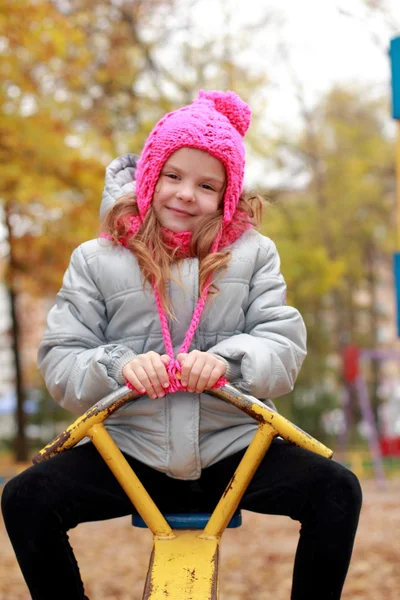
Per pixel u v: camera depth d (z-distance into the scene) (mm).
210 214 2012
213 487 1979
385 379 22859
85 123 10055
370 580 4434
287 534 6340
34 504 1775
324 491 1743
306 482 1764
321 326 17484
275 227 13891
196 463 1907
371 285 21000
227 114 2166
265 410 1788
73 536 6352
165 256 1962
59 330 1980
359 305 21031
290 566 5004
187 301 1970
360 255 18797
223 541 6035
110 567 5098
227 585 4539
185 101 10844
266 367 1869
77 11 10500
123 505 1884
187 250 2010
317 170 16172
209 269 1940
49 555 1781
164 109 10516
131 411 1935
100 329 2021
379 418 18797
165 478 1986
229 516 1778
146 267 1946
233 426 1962
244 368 1858
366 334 20875
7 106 8695
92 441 1812
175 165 1984
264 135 11438
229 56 11242
